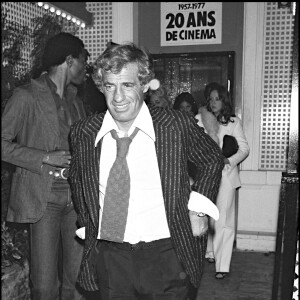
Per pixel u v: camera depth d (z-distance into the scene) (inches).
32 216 105.9
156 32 226.2
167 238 78.2
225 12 217.5
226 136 171.5
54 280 110.0
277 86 212.1
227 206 171.2
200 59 222.2
